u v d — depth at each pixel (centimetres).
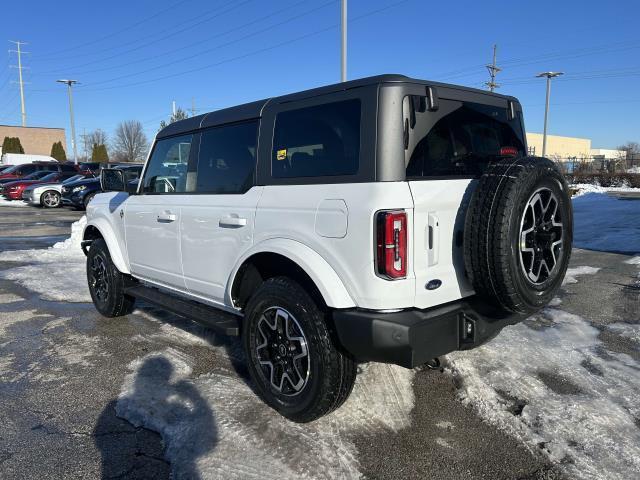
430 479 275
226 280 379
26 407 360
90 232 586
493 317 318
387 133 282
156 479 277
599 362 425
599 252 957
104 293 560
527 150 401
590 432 317
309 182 315
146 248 479
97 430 328
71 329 532
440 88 315
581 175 3756
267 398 342
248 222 351
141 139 8444
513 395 367
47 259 954
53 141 7388
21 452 303
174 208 431
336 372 305
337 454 296
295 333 322
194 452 298
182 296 455
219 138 396
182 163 436
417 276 284
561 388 377
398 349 275
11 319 570
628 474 277
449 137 317
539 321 534
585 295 639
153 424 331
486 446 305
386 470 282
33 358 452
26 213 1964
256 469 282
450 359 427
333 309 296
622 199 2306
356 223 281
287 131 336
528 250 291
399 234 274
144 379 402
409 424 330
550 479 274
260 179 352
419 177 292
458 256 309
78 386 393
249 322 348
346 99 302
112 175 505
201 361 438
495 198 279
